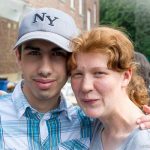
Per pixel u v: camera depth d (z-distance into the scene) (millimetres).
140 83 2271
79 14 23484
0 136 2225
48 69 2145
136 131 1929
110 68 2016
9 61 10562
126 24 32781
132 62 2117
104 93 2031
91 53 2012
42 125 2270
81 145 2334
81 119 2379
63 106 2318
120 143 2027
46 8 2328
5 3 5766
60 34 2188
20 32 2258
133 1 32906
